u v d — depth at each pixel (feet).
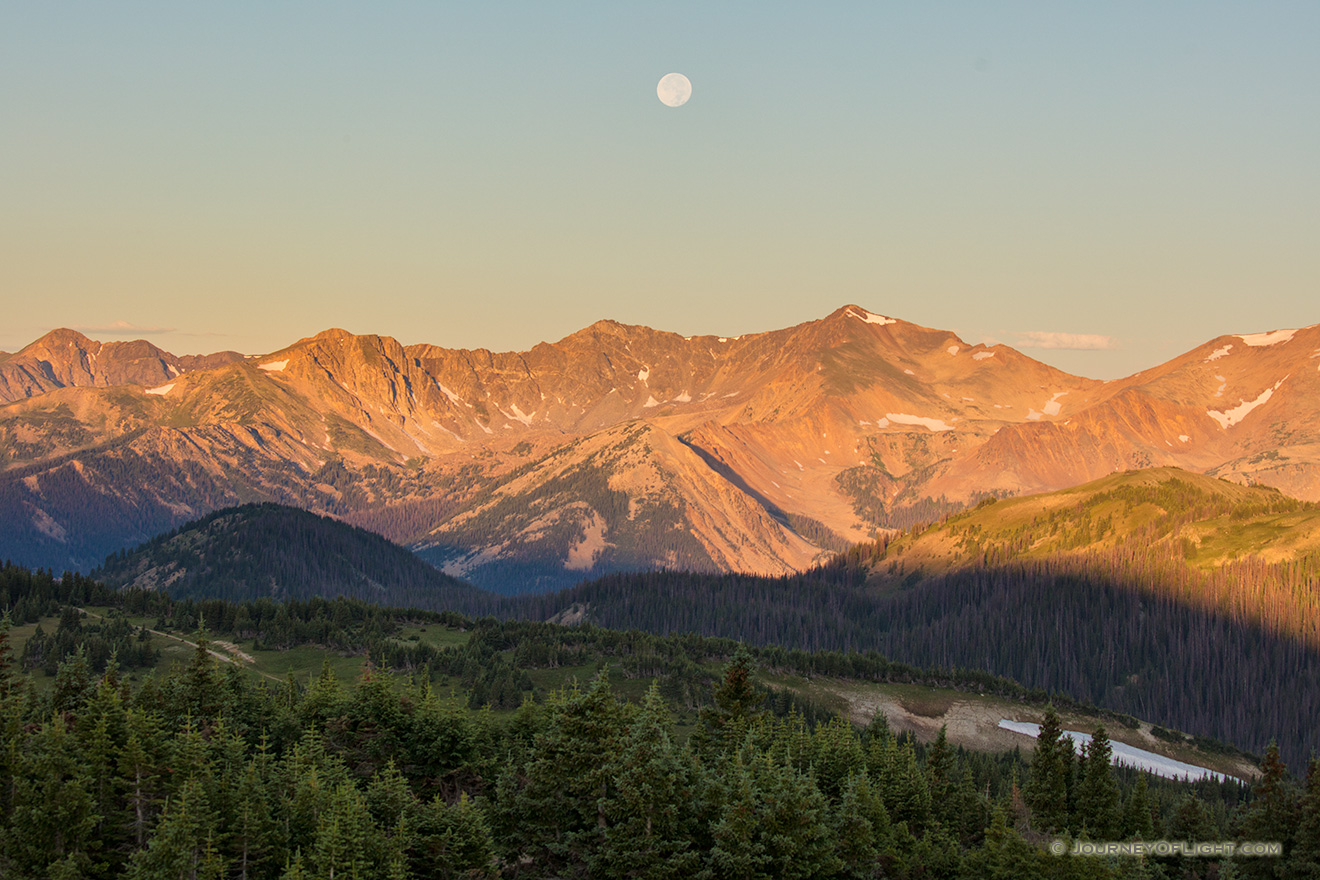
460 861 318.86
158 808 343.05
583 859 326.65
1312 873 406.21
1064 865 360.28
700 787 340.59
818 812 344.49
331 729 418.31
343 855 303.68
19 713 359.66
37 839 307.58
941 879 379.14
